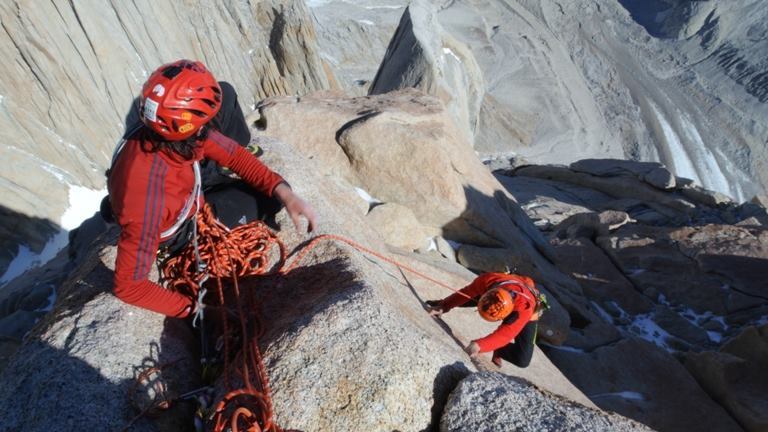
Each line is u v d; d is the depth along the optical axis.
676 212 19.89
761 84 82.50
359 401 2.94
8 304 7.87
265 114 7.25
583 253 13.23
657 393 8.12
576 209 20.83
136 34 26.89
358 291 3.43
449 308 4.81
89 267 3.99
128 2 26.81
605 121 76.44
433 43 24.45
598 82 82.00
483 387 3.07
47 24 23.14
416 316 4.20
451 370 3.25
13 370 3.22
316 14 73.06
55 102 23.38
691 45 88.12
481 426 2.93
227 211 3.82
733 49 86.88
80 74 24.20
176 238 3.50
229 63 33.38
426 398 3.09
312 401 2.93
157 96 2.91
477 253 7.70
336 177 7.07
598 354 8.33
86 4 24.58
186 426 3.13
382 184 7.23
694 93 81.75
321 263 4.00
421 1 25.77
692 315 12.06
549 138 71.00
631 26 90.31
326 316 3.24
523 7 90.94
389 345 3.12
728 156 76.19
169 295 3.36
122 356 3.22
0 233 20.02
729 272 12.83
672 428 7.57
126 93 25.89
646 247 13.72
